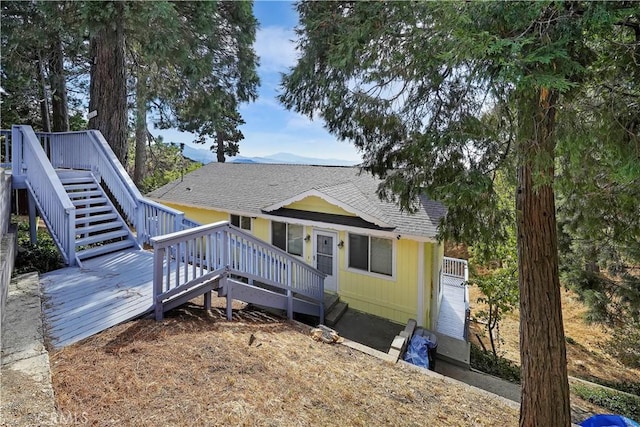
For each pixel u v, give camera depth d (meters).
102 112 7.75
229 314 4.92
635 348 7.91
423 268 7.51
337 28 3.23
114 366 3.06
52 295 4.58
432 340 6.82
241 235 5.16
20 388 2.54
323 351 4.59
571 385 6.50
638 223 3.96
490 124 3.08
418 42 2.85
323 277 7.48
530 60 1.94
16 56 10.32
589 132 2.13
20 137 7.10
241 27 8.17
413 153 3.43
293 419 2.76
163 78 9.05
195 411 2.59
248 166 14.83
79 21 5.84
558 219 5.26
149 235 6.80
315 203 9.05
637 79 2.24
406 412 3.36
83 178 7.34
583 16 1.94
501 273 8.12
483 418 3.53
